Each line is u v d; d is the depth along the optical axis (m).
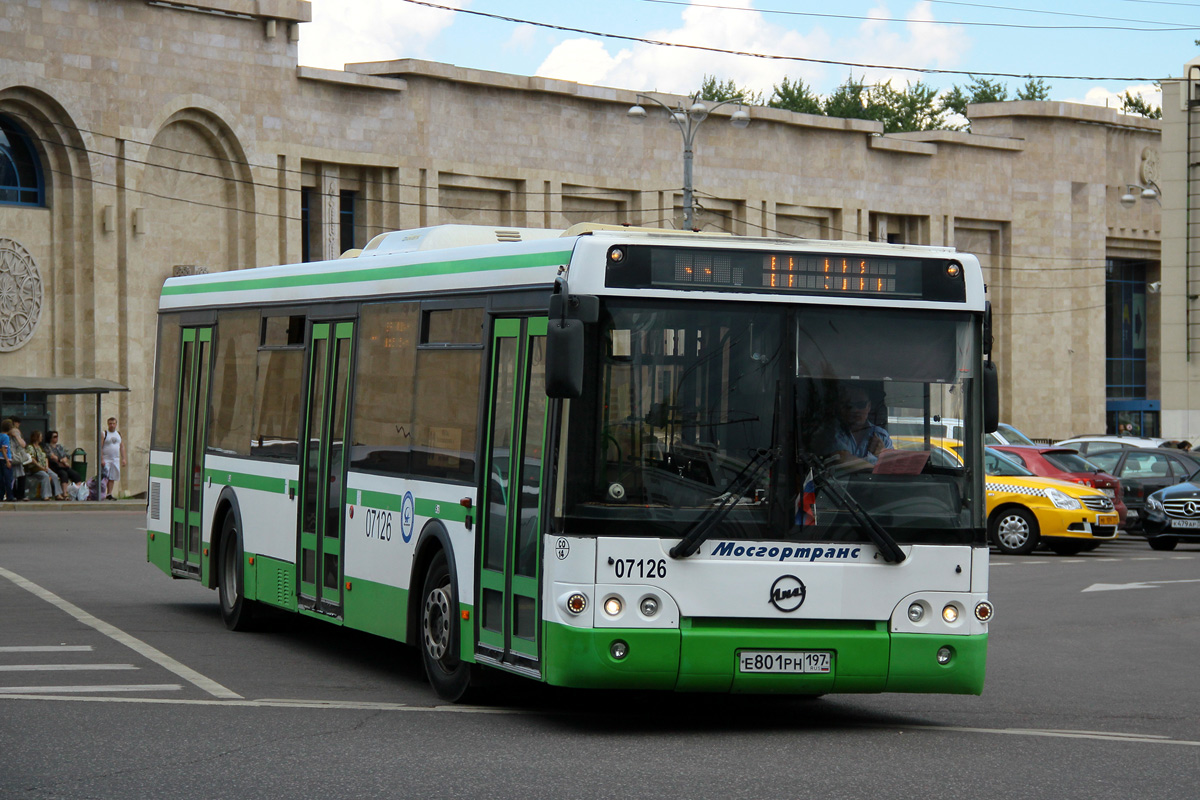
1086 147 72.50
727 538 10.56
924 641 10.80
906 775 9.44
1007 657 16.23
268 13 47.78
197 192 47.31
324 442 14.46
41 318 43.97
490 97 53.62
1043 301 71.19
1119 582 24.45
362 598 13.52
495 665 11.28
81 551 25.95
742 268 10.80
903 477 10.89
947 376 11.04
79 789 8.70
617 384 10.55
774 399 10.75
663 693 13.05
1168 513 32.47
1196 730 11.82
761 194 61.16
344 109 50.06
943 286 11.10
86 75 44.12
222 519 17.08
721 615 10.53
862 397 10.88
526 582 10.93
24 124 43.59
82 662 13.96
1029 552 30.02
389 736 10.48
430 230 13.80
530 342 11.20
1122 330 79.19
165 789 8.70
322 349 14.72
